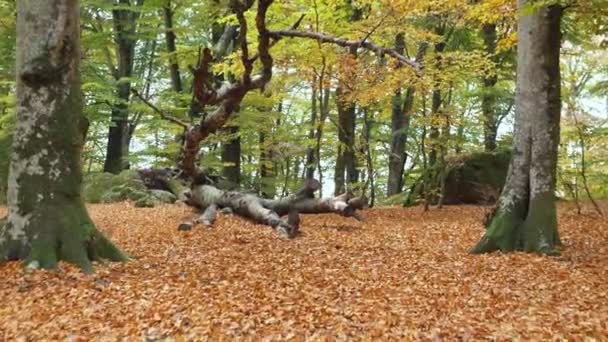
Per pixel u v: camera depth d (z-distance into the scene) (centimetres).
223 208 1371
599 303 616
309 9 1263
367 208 1694
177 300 610
